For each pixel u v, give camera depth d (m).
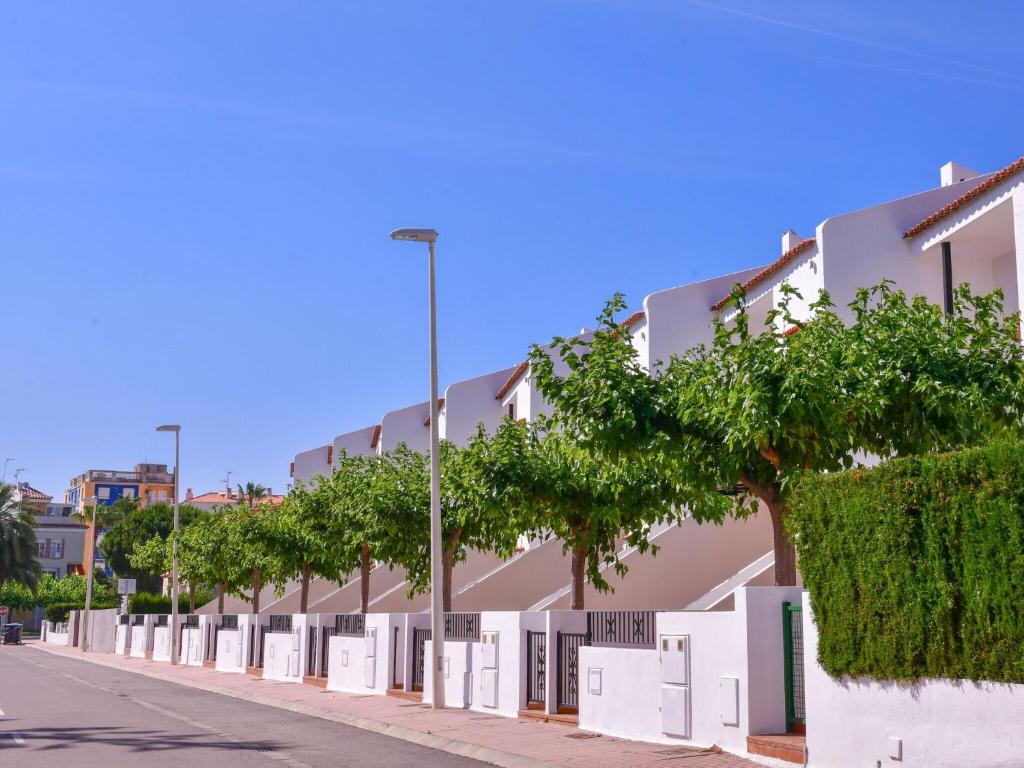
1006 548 8.78
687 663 13.55
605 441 14.81
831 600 10.82
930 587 9.54
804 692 12.05
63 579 103.69
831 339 14.44
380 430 48.56
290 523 35.47
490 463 21.36
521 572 30.66
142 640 52.72
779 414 13.17
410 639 22.89
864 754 10.36
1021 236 19.30
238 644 36.00
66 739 15.66
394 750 14.66
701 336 29.67
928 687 9.66
